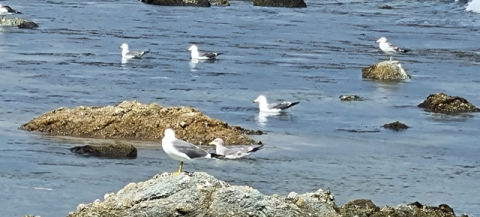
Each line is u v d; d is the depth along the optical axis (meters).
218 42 40.53
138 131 21.00
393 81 31.88
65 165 18.09
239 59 35.62
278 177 18.00
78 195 16.09
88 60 33.50
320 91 29.12
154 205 12.80
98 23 45.88
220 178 17.67
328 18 53.16
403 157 20.36
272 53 37.69
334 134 22.56
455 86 31.20
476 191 17.73
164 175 13.31
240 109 25.44
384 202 16.61
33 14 48.34
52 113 21.42
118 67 32.22
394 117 25.25
